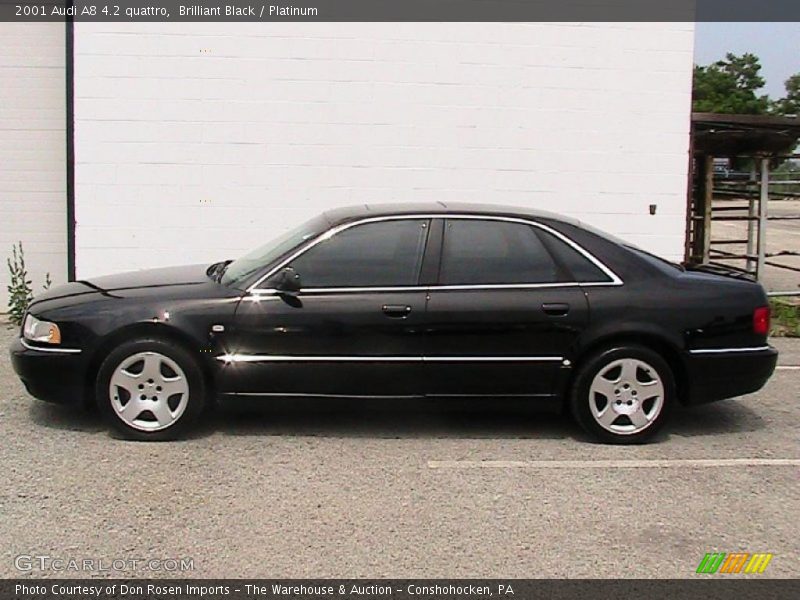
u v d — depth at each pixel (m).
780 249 21.88
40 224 10.99
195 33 10.39
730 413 7.42
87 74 10.34
